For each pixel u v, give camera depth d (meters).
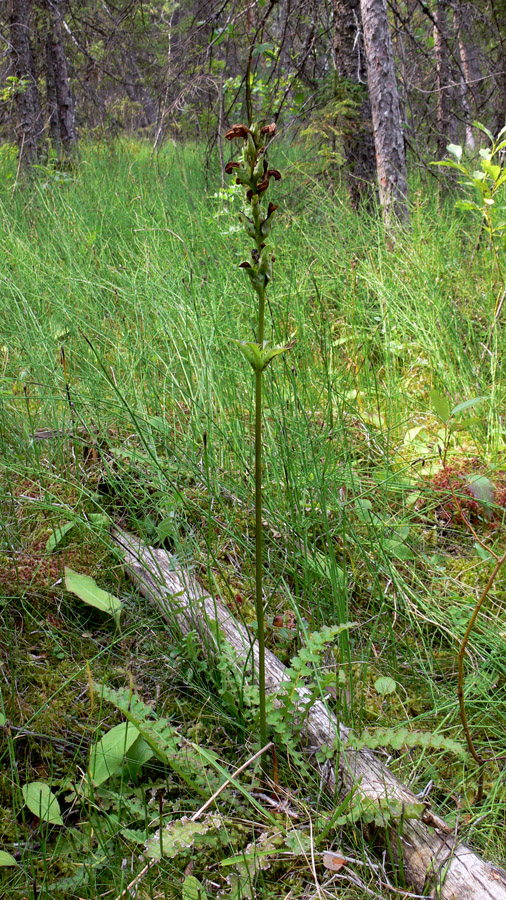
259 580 1.46
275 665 1.86
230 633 1.97
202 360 2.98
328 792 1.57
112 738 1.62
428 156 6.48
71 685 1.89
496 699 1.88
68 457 2.75
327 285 4.10
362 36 5.24
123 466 2.67
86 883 1.42
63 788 1.55
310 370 3.28
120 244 4.54
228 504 2.56
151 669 1.96
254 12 5.37
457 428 2.48
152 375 3.14
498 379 3.29
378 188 4.93
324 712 1.70
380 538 2.26
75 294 3.78
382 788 1.50
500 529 2.49
